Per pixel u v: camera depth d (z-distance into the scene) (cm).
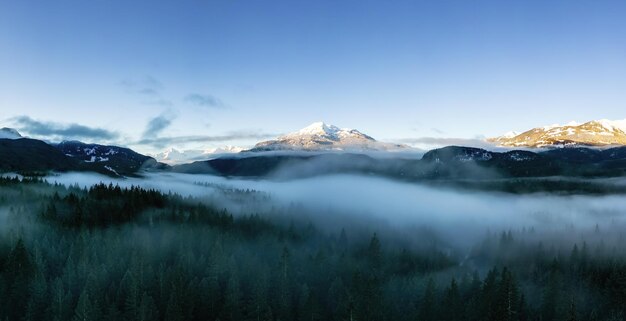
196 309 13162
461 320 13462
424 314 13538
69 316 12100
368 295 13500
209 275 14962
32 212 19800
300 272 16925
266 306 12888
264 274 14862
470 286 16400
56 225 18800
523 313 14588
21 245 13888
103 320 11831
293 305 14362
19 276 13075
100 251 16338
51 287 13100
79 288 13600
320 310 13738
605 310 16525
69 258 14500
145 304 11881
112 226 19662
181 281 13288
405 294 16038
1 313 12144
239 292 13800
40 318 12106
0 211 19500
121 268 14962
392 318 13850
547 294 15000
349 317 12900
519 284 17125
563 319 14100
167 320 11794
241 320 12662
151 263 15850
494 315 13112
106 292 13600
